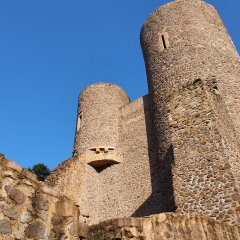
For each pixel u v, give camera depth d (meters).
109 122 17.75
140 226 4.72
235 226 6.68
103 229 4.58
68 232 4.10
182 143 9.15
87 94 19.61
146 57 17.27
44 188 4.06
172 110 10.07
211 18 17.19
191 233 5.43
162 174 11.99
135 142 16.05
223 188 7.71
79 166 15.99
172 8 17.59
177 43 15.67
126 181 14.88
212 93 10.24
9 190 3.64
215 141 8.59
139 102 17.59
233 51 15.70
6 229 3.44
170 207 9.02
